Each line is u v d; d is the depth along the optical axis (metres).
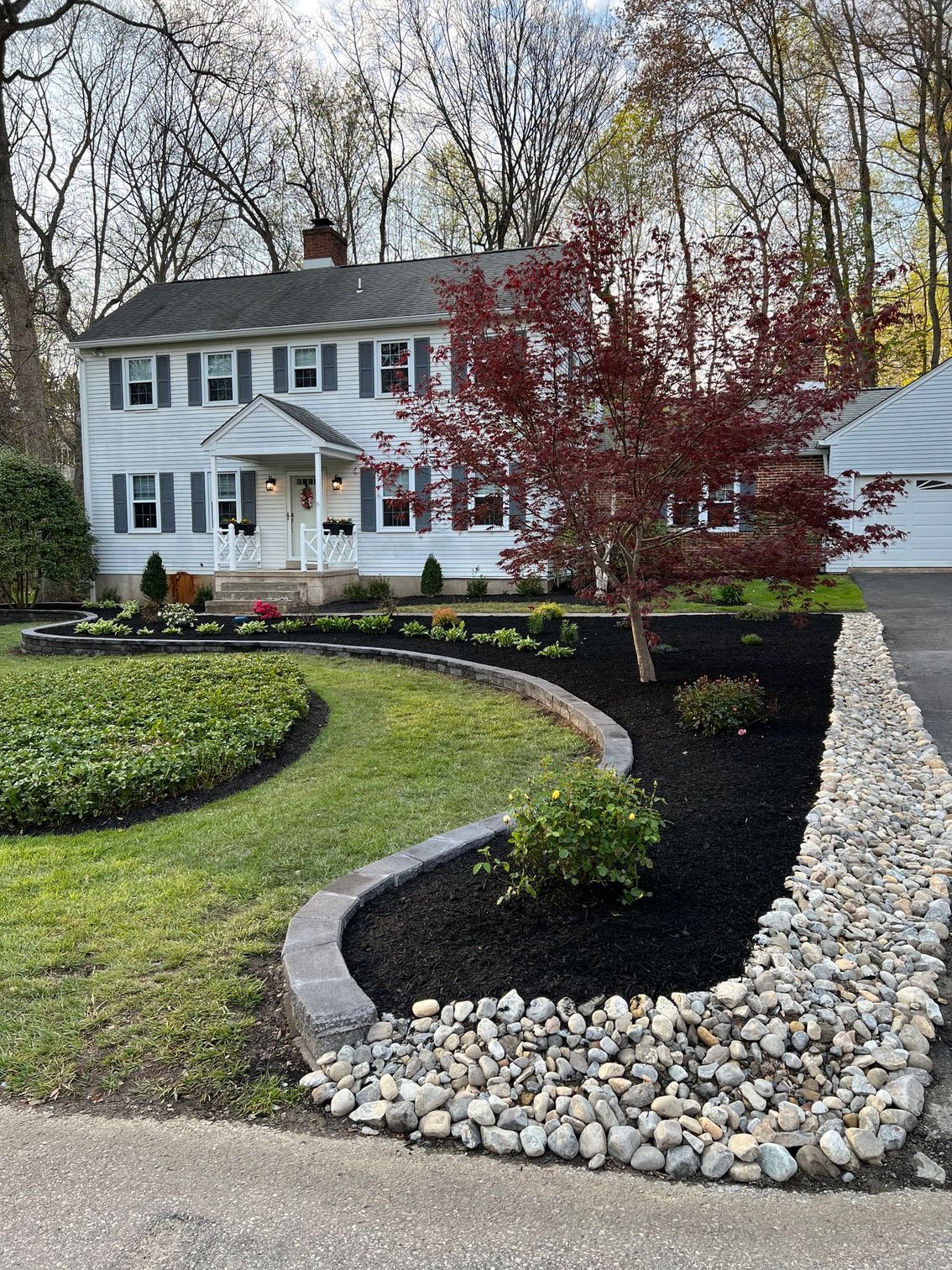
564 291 6.14
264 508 17.77
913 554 16.73
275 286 19.12
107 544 18.81
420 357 16.45
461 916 3.21
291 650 10.80
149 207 26.45
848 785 4.57
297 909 3.59
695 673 7.75
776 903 3.17
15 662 11.20
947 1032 2.61
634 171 24.12
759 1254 1.80
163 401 18.14
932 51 19.97
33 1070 2.54
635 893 3.12
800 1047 2.48
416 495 7.25
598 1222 1.91
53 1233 1.89
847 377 6.04
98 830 4.75
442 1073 2.42
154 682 8.02
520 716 7.04
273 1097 2.39
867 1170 2.07
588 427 6.35
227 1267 1.78
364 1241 1.85
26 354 18.78
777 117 22.56
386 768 5.72
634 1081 2.35
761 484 7.27
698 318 6.10
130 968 3.14
